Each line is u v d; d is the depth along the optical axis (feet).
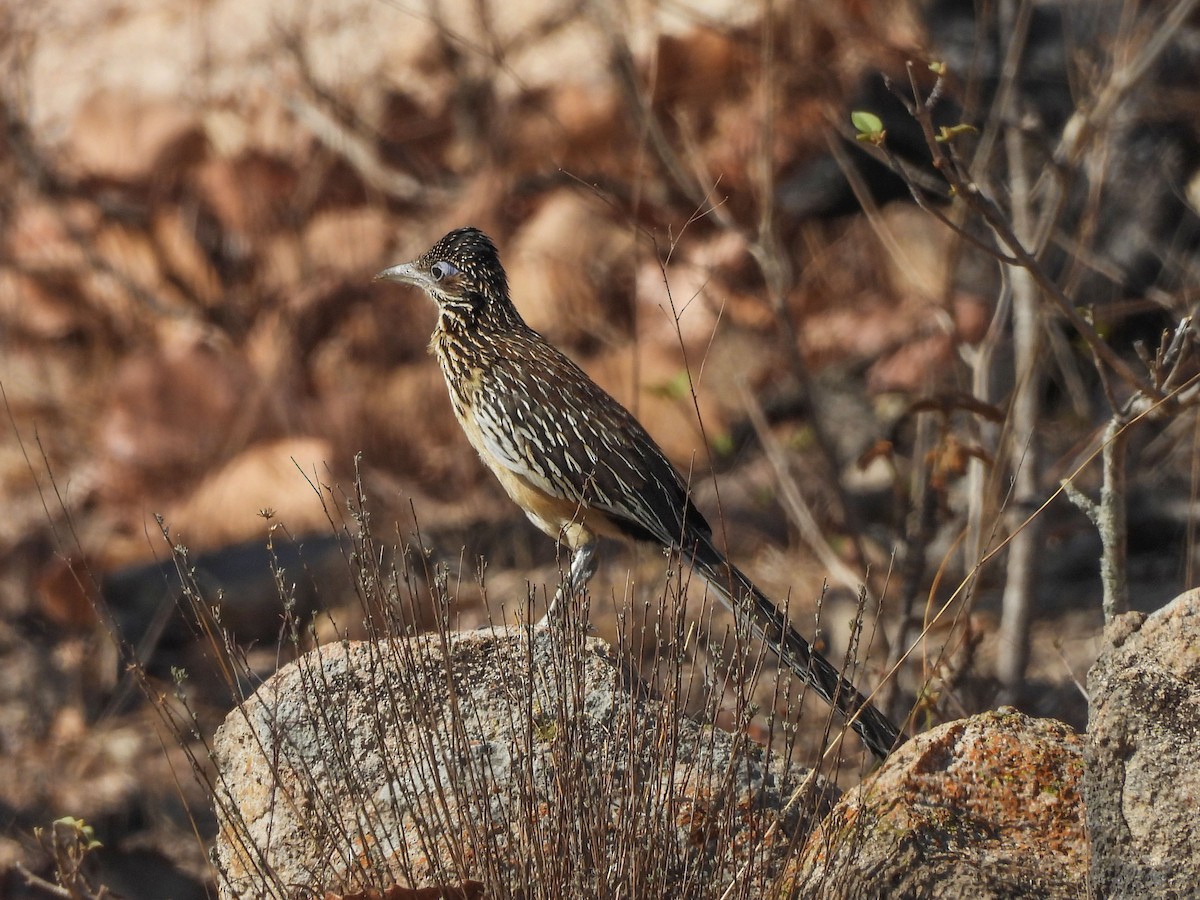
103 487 51.34
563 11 56.75
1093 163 42.86
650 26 51.80
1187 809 18.30
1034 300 35.42
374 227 57.47
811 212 53.98
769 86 39.55
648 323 52.80
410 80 58.95
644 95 44.57
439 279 32.32
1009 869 19.57
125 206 59.62
